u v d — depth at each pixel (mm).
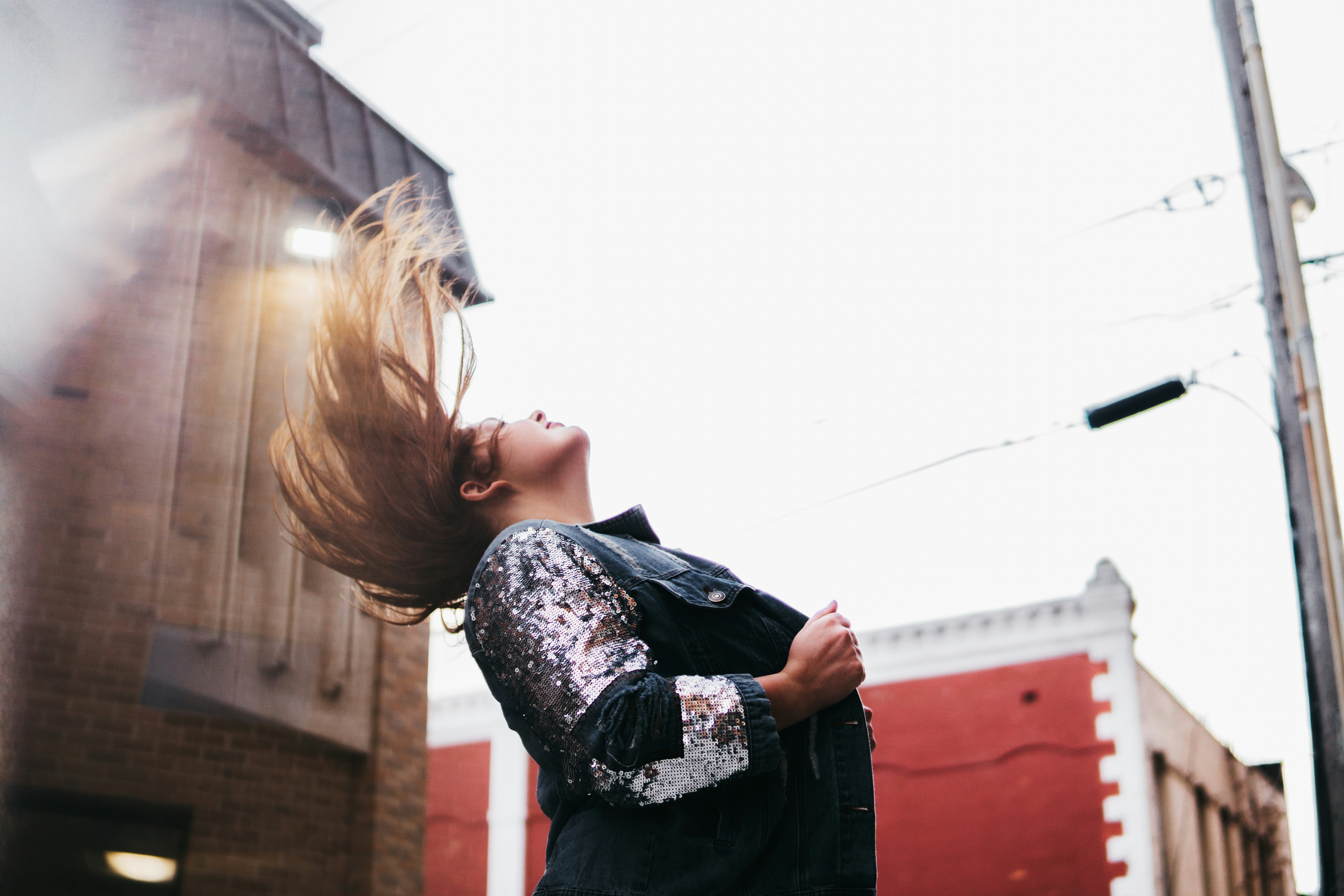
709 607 1187
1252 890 12594
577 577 1153
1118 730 12172
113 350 5234
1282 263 5352
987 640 13023
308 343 5984
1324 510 4973
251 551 5578
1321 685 4770
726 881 1062
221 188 5824
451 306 1611
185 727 5109
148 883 4812
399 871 5809
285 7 6535
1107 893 11711
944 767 12719
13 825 4570
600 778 1039
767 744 1035
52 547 4879
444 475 1498
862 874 1091
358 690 5895
